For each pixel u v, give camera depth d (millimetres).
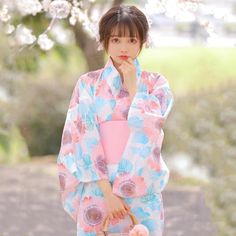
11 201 8570
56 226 7559
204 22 5457
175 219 7953
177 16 5406
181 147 12484
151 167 3857
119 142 3889
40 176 10484
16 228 7430
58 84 14359
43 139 14039
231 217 8352
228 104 13461
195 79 18812
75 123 3953
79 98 3977
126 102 3922
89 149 3885
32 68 9633
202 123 12969
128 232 3904
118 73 3945
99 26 3883
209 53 21922
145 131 3844
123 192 3846
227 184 9938
